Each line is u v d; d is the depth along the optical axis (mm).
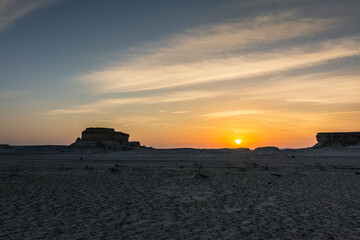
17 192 15344
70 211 11328
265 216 10805
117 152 82438
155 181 20297
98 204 12672
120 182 19594
